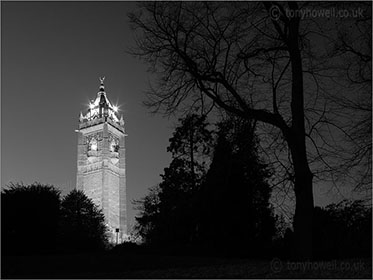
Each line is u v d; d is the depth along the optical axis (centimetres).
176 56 2020
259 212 3125
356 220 2511
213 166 2728
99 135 12788
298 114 1834
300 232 1755
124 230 12581
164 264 1952
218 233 3159
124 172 13112
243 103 1925
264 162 2231
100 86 13412
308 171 1798
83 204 6894
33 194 2759
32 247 2675
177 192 3897
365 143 1903
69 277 1498
